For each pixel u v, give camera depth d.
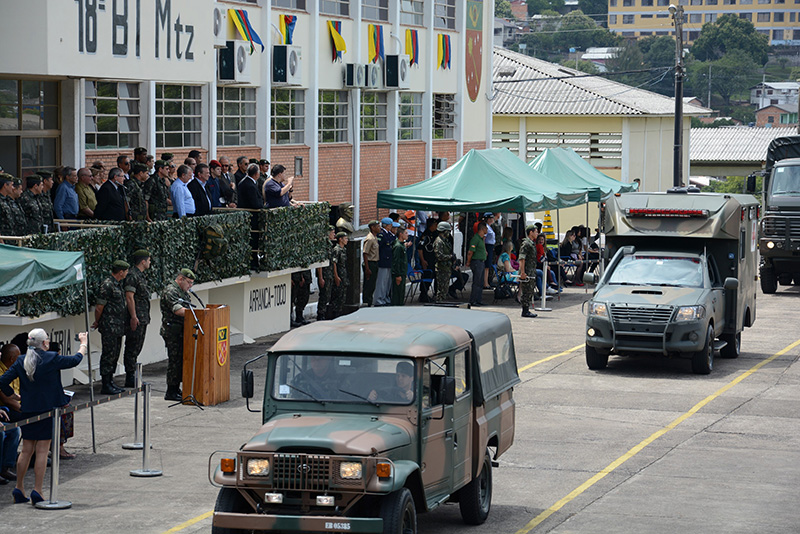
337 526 14.30
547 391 30.41
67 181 29.75
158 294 30.20
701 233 34.75
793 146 57.78
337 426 15.24
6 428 18.05
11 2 27.97
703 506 19.28
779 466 22.48
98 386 28.91
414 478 15.41
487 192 46.97
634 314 32.59
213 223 33.12
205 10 34.94
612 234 35.59
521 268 45.34
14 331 26.64
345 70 51.91
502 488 20.56
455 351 16.97
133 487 19.91
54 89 34.44
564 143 88.25
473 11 65.44
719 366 35.06
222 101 43.91
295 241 37.38
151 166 32.25
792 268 56.72
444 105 63.19
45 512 18.20
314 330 17.03
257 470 14.65
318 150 50.50
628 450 23.77
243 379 16.62
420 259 46.91
